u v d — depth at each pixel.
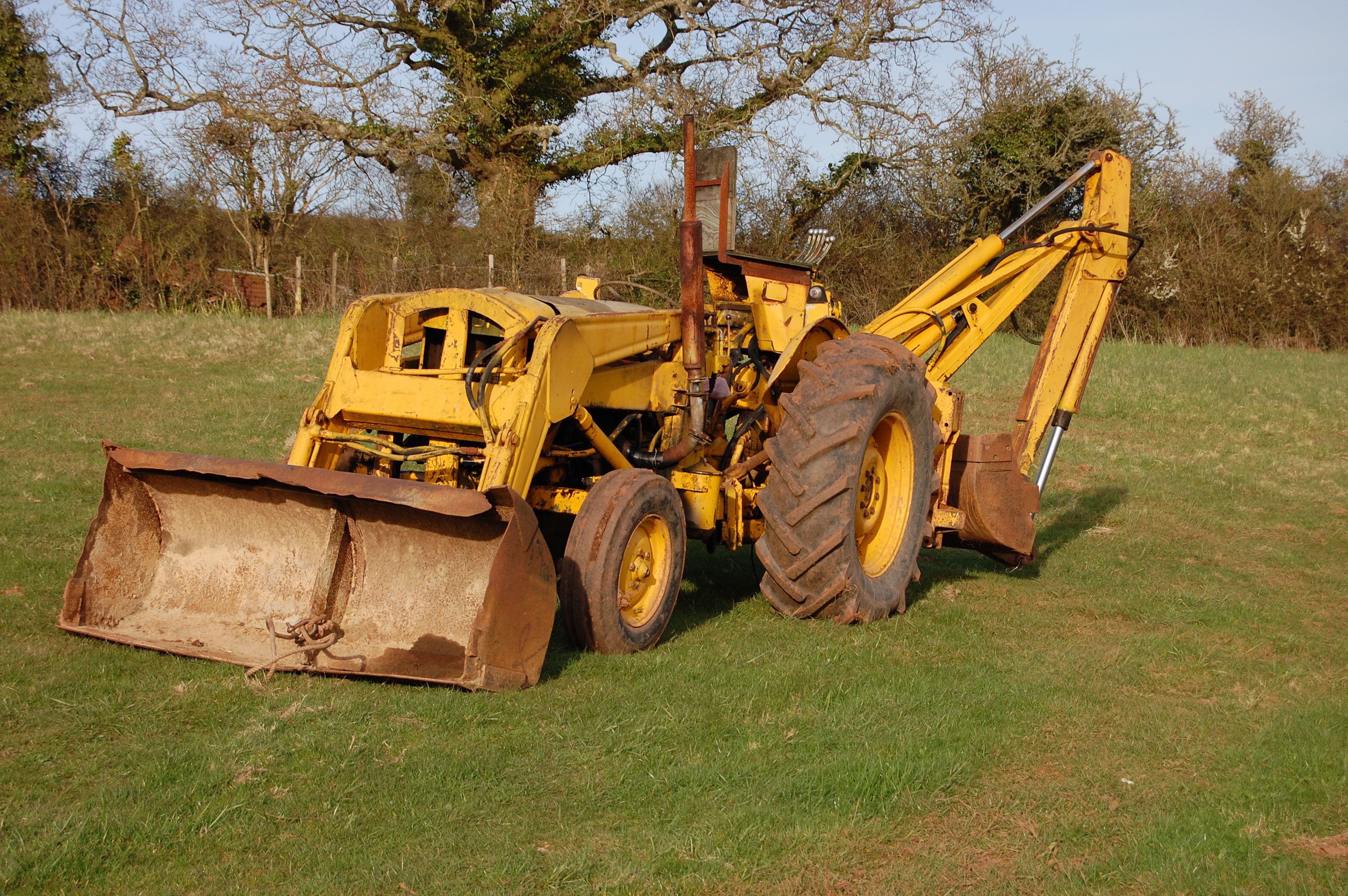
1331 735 3.86
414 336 4.81
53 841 2.77
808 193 23.30
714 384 5.41
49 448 8.31
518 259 21.17
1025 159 23.44
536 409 4.27
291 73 21.17
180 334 15.80
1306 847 3.08
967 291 6.23
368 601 4.21
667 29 22.78
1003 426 12.01
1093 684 4.38
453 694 3.79
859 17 21.38
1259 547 7.28
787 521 4.82
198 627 4.24
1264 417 13.12
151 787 3.07
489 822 3.01
